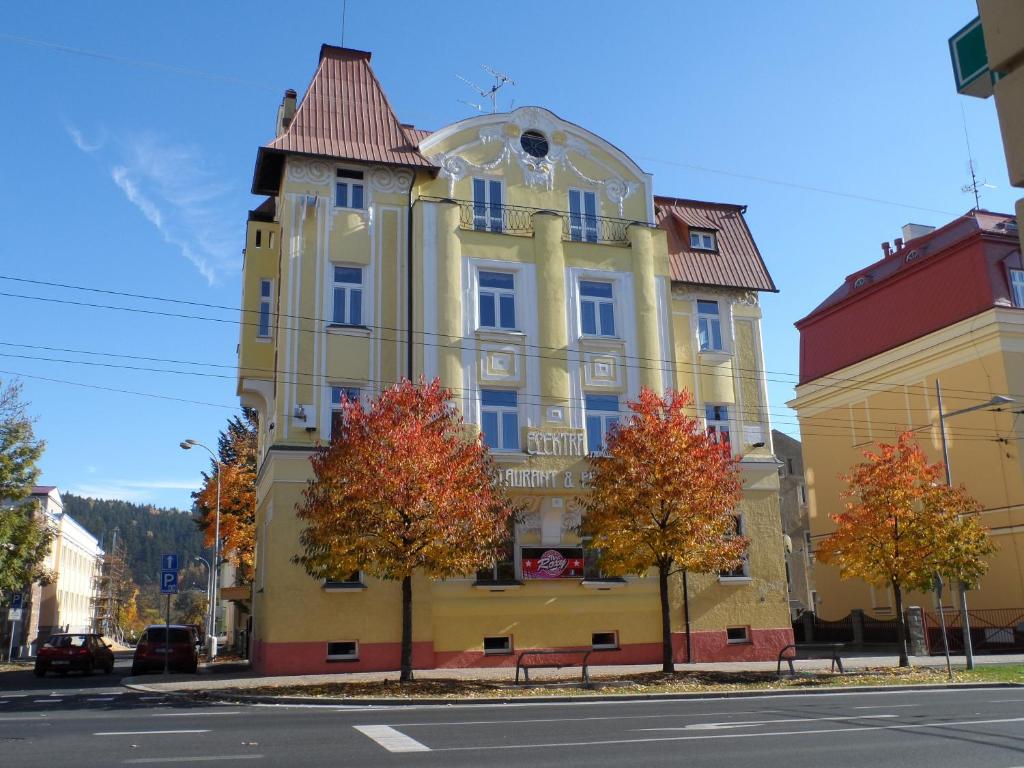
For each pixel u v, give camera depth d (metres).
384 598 23.73
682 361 28.80
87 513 197.12
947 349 35.97
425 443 19.61
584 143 29.17
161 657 27.66
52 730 12.84
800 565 53.41
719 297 29.92
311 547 20.16
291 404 24.16
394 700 16.97
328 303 25.16
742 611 27.00
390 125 27.22
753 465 28.47
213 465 48.41
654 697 18.09
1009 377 33.69
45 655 27.86
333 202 25.77
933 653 30.64
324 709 16.06
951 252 36.50
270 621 22.83
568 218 28.34
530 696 17.67
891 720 13.91
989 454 34.03
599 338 27.25
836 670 23.19
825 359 42.97
